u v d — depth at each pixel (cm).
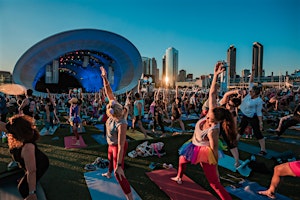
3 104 699
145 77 2264
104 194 314
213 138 263
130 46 3228
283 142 620
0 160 450
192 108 1369
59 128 925
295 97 1605
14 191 312
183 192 322
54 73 3067
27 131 226
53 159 456
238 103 489
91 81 4600
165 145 566
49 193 319
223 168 420
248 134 666
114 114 279
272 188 303
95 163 429
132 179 370
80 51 3366
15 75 2694
